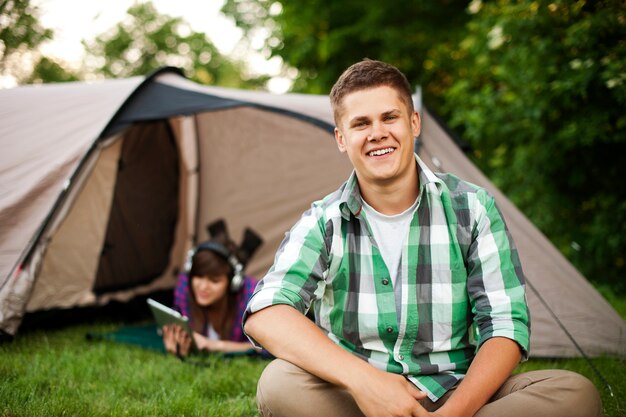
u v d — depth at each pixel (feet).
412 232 4.89
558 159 15.31
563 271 9.70
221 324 10.03
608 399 6.79
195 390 7.23
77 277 11.84
